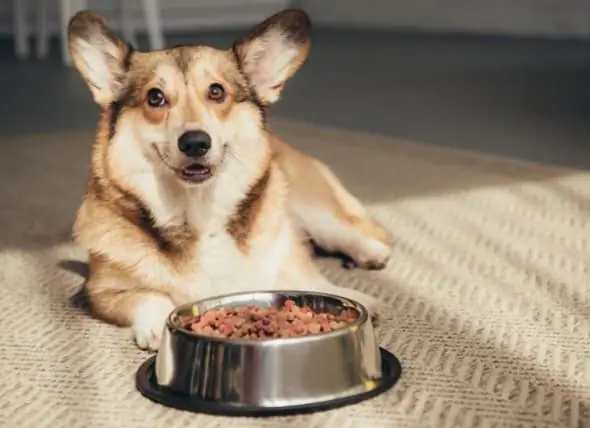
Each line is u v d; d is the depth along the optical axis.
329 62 8.30
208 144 2.30
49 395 2.07
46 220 3.67
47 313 2.60
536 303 2.63
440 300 2.67
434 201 3.81
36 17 9.47
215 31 9.91
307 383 1.95
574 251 3.11
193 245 2.42
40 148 5.06
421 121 5.66
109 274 2.47
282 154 3.02
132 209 2.42
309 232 3.02
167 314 2.34
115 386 2.11
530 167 4.36
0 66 8.20
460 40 9.16
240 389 1.94
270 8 10.80
